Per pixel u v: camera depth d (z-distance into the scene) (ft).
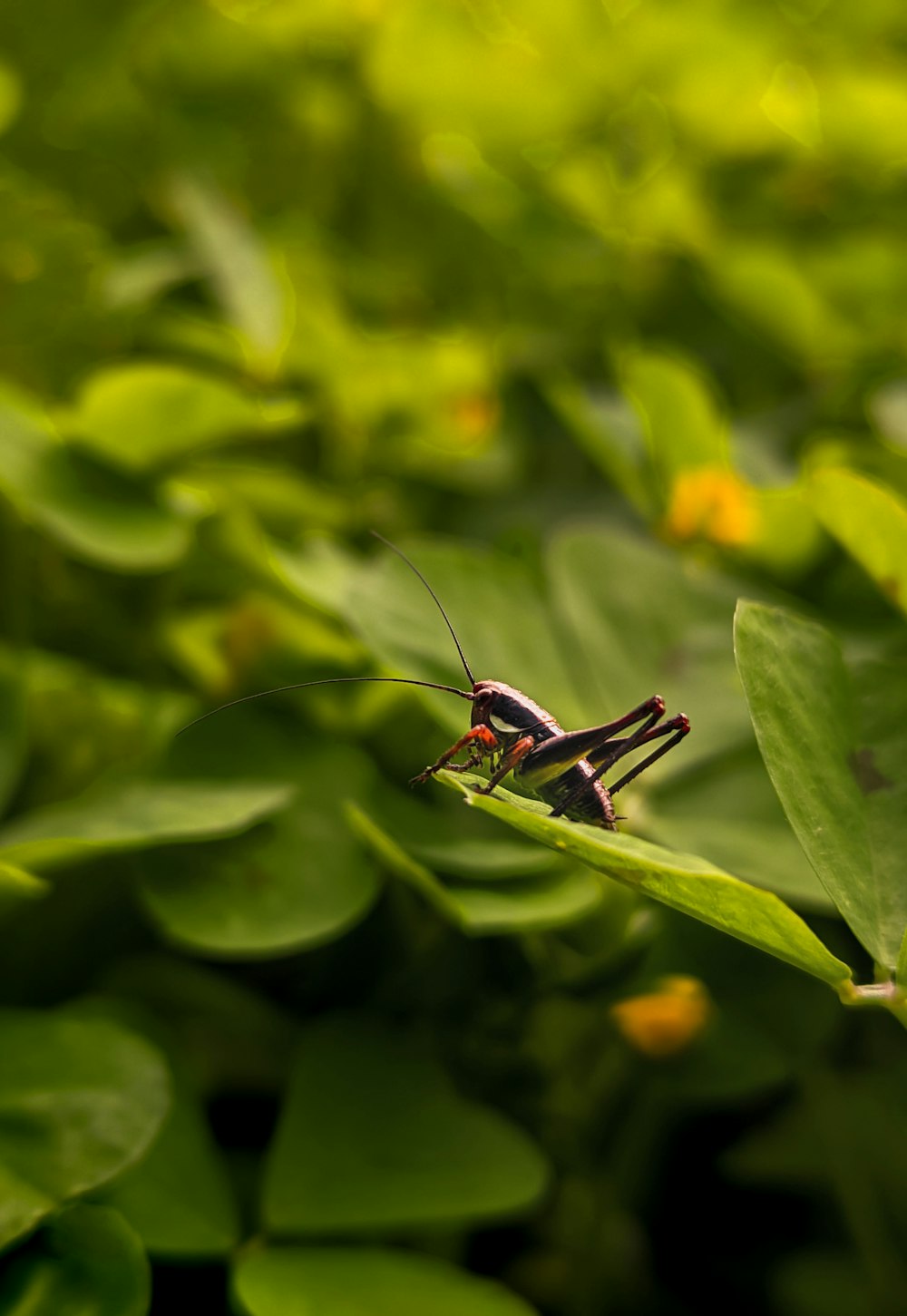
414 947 0.96
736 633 0.82
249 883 0.91
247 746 0.96
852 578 1.04
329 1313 0.84
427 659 0.93
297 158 1.24
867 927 0.79
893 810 0.81
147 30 1.19
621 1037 0.95
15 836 0.90
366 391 1.14
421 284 1.24
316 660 1.00
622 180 1.24
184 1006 0.95
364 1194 0.88
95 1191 0.87
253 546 0.98
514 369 1.21
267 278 1.11
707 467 1.04
